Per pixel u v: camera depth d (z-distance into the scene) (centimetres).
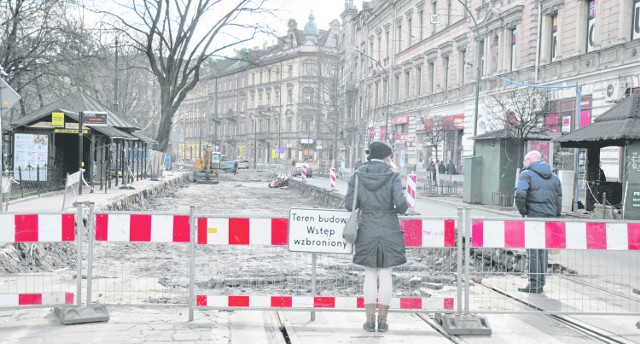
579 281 859
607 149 2239
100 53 2973
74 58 2767
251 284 886
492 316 670
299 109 8675
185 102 12681
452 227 631
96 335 570
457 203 2481
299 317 659
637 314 627
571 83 2539
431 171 3372
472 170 2392
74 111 2495
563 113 2603
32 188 2125
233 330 596
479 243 626
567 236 629
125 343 545
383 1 5369
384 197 584
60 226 625
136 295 752
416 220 630
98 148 2600
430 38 4309
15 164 2175
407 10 4838
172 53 3722
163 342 550
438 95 4153
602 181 1866
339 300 624
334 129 6838
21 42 2692
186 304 645
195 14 3688
